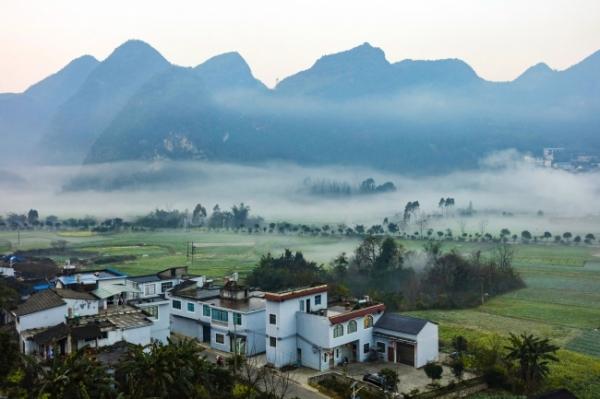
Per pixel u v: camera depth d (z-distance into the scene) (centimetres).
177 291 9338
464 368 7338
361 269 16112
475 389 6788
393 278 15475
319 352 7319
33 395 4969
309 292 7788
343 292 11175
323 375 6919
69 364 5134
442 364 7656
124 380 5488
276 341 7438
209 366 5969
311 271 14700
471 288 14275
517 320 11194
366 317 7844
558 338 9675
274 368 7331
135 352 5638
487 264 15675
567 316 11594
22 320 6894
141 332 6938
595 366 7856
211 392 5688
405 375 7175
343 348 7700
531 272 18025
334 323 7300
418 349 7506
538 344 6912
